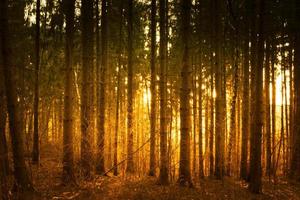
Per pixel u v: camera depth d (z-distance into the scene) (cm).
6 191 806
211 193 1177
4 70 895
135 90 2023
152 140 1523
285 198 1175
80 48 1739
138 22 1798
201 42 1714
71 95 1104
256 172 1208
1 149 817
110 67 1820
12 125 900
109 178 1338
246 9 1551
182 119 1238
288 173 1652
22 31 1576
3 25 894
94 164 1284
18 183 903
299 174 1563
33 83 1686
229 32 1702
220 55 1530
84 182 1170
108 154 1555
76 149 1492
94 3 1620
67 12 1120
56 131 2253
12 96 897
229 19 1652
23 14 1592
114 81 1984
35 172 1270
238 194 1178
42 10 1766
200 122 1575
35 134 1471
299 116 1598
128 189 1155
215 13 1529
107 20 1680
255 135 1199
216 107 1501
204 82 1845
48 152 1794
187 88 1238
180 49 1730
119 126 1878
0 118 856
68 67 1102
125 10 1761
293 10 1495
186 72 1238
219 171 1495
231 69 1750
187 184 1230
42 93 1838
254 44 1373
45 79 1836
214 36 1631
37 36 1529
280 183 1463
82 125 1255
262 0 1173
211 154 1588
